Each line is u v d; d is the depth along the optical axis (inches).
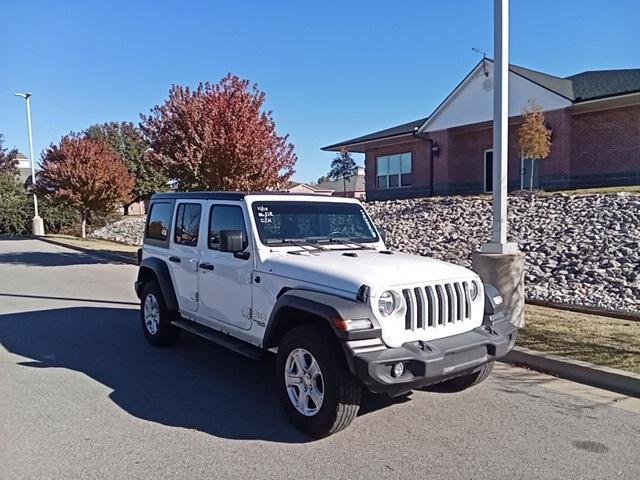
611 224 486.3
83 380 214.2
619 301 316.5
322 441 157.5
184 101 584.7
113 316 344.5
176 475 137.7
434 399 190.9
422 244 547.8
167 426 169.0
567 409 181.3
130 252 804.0
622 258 394.9
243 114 575.8
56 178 1095.6
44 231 1460.4
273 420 173.6
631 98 766.5
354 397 154.9
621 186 766.5
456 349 157.8
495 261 260.7
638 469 139.9
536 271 401.7
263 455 148.7
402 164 1162.0
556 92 845.8
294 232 202.2
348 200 228.8
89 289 466.3
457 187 1067.3
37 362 240.1
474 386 203.8
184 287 236.5
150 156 603.5
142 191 1891.0
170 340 260.1
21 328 309.1
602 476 136.3
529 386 204.5
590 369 207.3
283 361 169.6
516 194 736.3
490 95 948.6
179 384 209.3
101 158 1116.5
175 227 247.3
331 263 172.4
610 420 171.8
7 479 135.7
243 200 200.1
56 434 162.9
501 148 264.8
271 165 592.7
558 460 144.8
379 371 144.7
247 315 194.1
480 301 178.4
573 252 429.4
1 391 201.3
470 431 163.6
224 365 234.7
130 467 142.2
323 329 160.9
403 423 169.8
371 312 150.6
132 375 220.7
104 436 161.5
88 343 273.3
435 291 163.9
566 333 255.8
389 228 652.1
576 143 871.1
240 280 196.5
